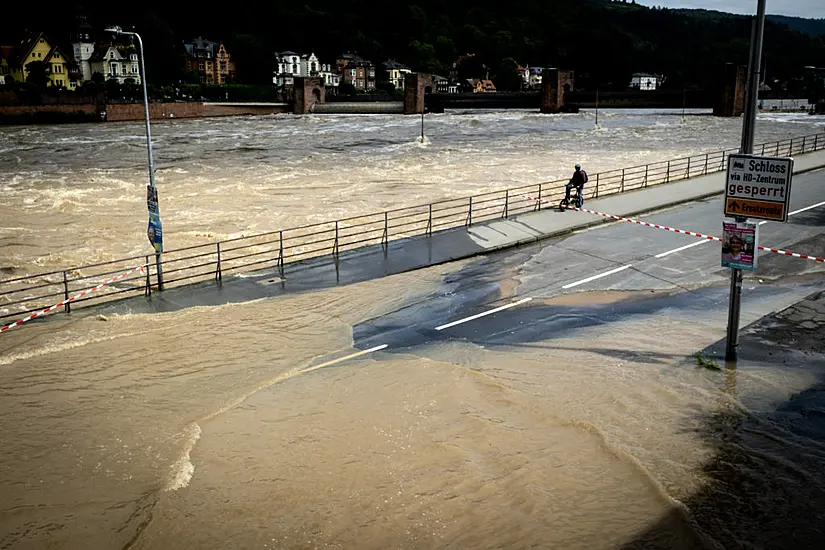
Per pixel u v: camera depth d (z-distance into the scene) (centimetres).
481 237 2434
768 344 1477
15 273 2416
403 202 3656
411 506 951
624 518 924
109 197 3922
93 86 12106
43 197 3912
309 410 1226
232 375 1373
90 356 1467
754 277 1961
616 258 2189
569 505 954
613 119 11625
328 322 1686
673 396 1259
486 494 978
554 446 1103
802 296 1791
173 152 6556
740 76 11931
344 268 2142
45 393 1295
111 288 2145
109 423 1182
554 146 6800
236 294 1902
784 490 977
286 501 962
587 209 2755
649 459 1059
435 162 5488
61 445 1112
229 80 18988
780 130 8650
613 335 1571
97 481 1013
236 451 1090
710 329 1587
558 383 1330
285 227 3056
